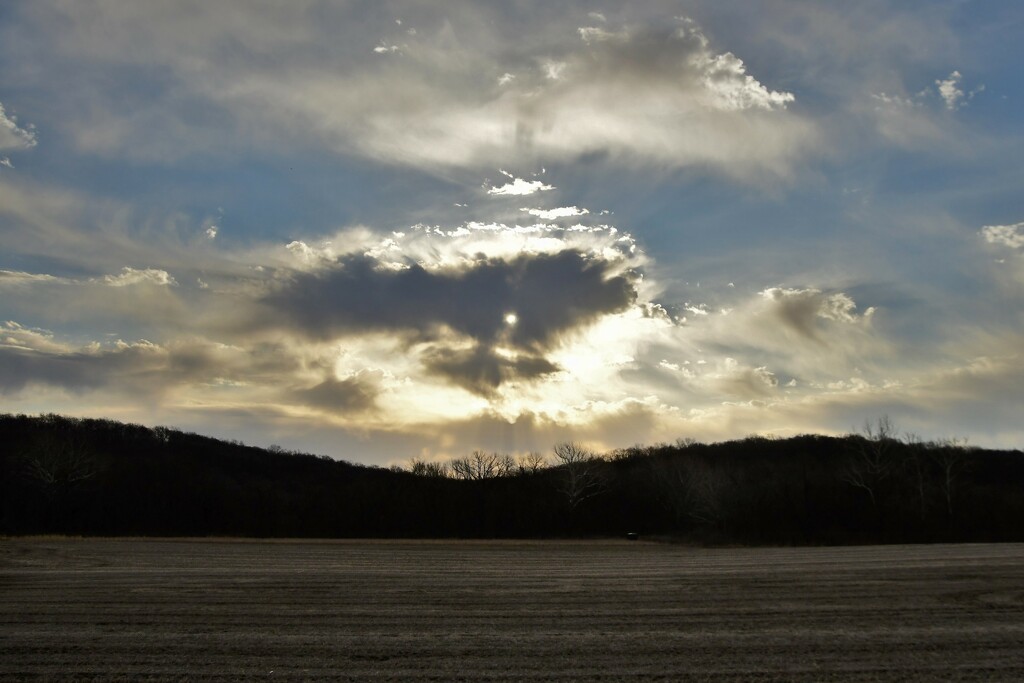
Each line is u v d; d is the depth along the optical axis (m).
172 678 14.13
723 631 18.42
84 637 17.72
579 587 27.20
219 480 103.69
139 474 96.81
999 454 113.38
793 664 15.00
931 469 97.25
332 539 71.00
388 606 22.42
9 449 103.19
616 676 14.16
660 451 120.06
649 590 26.28
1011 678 13.95
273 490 103.62
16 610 21.59
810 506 82.31
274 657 15.70
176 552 44.69
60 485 87.62
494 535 84.88
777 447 119.00
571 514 91.69
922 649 16.23
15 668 14.84
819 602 23.12
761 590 26.08
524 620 20.05
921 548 53.28
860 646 16.56
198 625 19.27
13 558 38.38
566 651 16.20
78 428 122.56
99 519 84.56
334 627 19.02
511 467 117.44
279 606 22.38
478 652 16.14
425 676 14.20
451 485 103.00
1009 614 20.75
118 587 26.62
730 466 101.00
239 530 84.00
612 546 61.66
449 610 21.72
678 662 15.20
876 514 79.94
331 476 126.81
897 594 24.72
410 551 49.91
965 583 27.47
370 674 14.34
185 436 135.25
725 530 76.62
